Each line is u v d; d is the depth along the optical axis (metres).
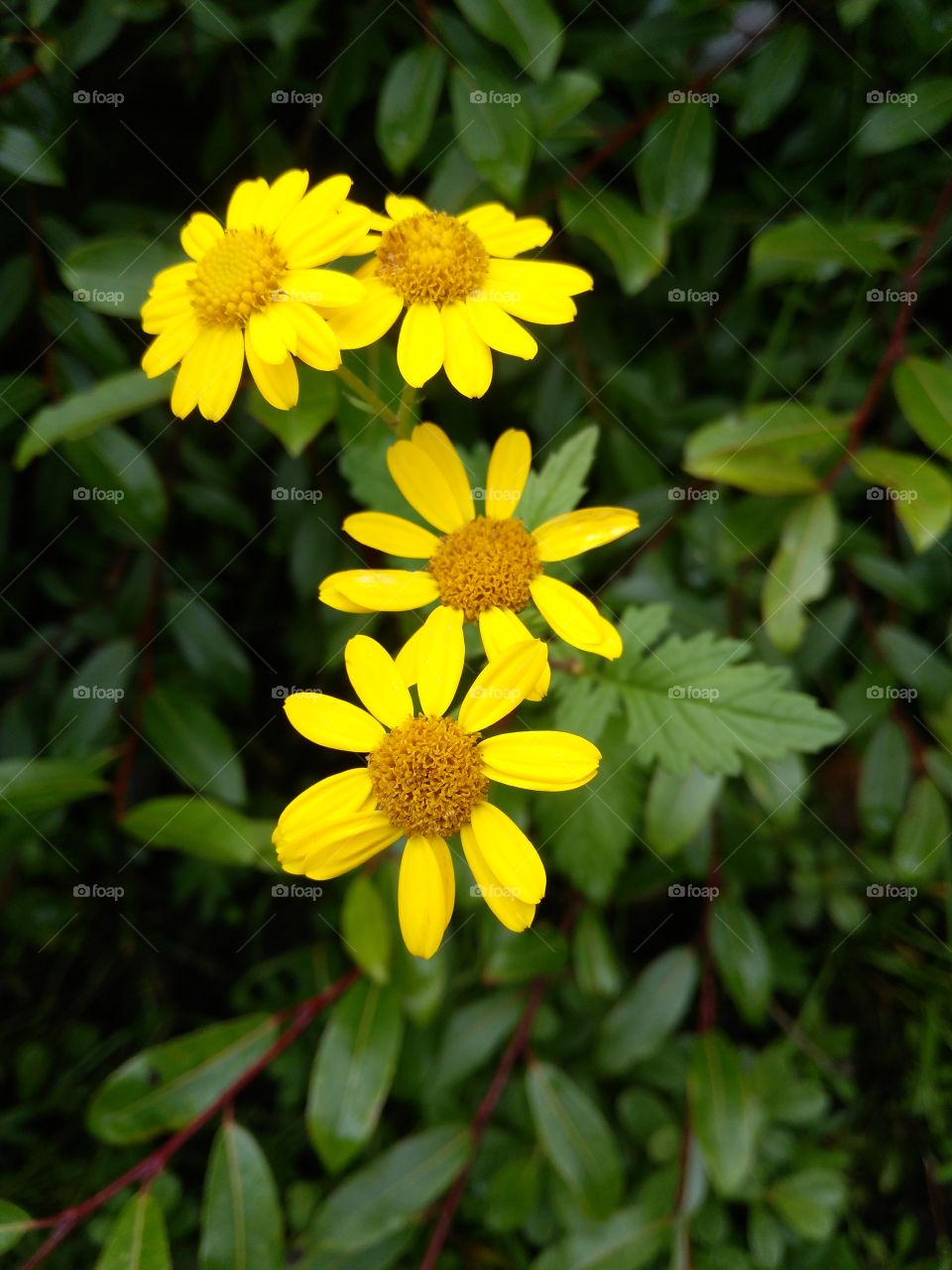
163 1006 0.21
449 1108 0.18
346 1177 0.19
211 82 0.18
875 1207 0.19
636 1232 0.17
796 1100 0.18
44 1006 0.21
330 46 0.18
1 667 0.19
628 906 0.20
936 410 0.15
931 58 0.16
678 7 0.16
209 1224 0.15
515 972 0.17
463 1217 0.18
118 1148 0.19
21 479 0.21
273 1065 0.19
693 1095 0.17
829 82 0.17
